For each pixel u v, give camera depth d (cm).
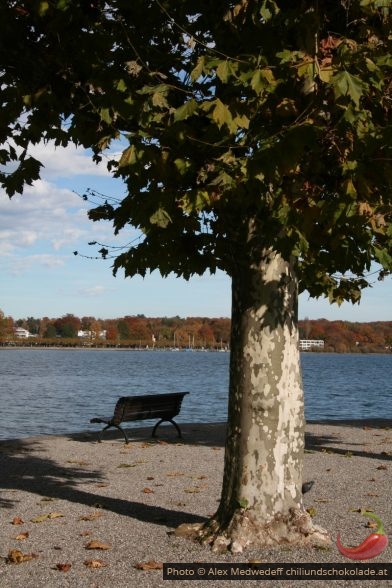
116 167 684
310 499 823
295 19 542
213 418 2305
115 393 3616
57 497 829
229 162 526
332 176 581
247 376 612
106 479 951
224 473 627
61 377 5516
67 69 593
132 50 586
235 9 543
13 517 729
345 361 16225
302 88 556
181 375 6350
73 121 603
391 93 589
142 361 11788
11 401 2925
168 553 589
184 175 561
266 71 502
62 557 585
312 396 3734
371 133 520
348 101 501
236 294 625
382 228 538
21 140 654
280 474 607
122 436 1441
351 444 1325
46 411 2469
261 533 596
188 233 635
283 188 555
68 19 559
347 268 698
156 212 539
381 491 873
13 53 593
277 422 608
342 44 514
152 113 548
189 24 603
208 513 739
